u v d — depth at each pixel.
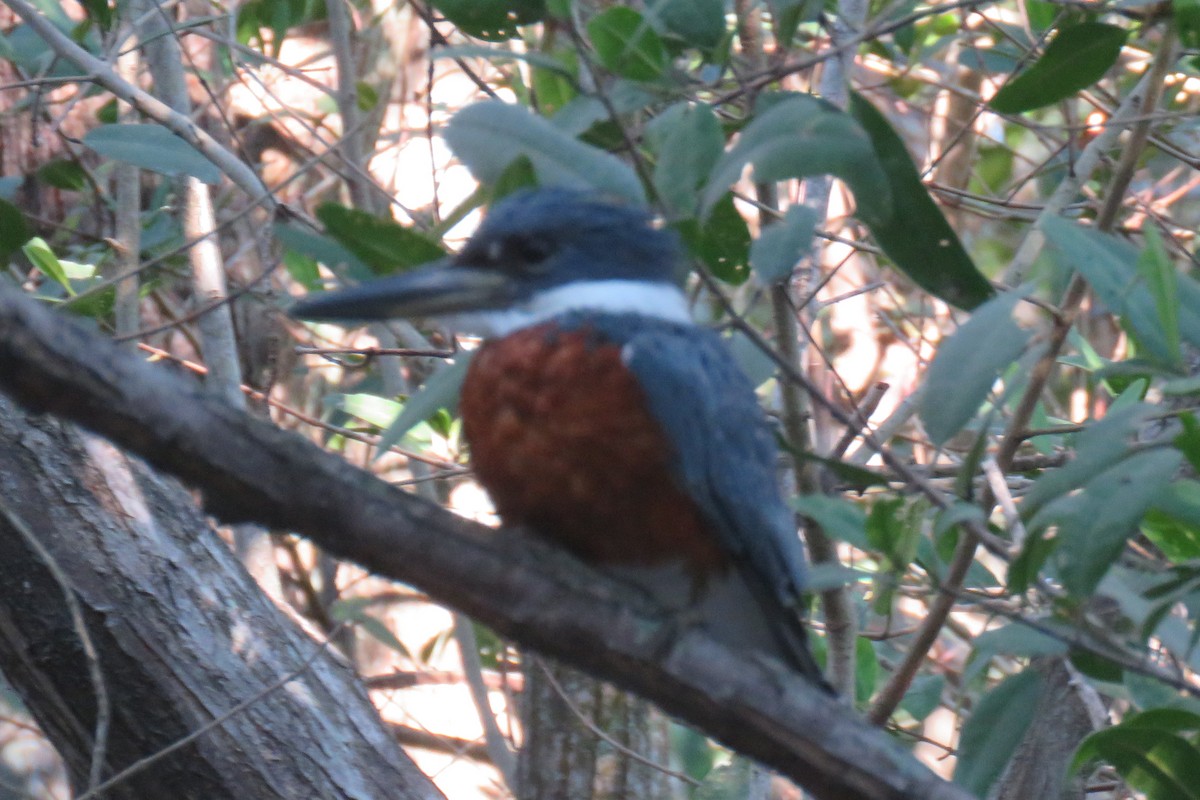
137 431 5.08
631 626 5.72
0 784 10.70
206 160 8.93
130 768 7.77
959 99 14.33
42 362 4.85
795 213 6.01
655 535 6.12
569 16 6.58
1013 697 7.72
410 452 10.26
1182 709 6.62
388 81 12.62
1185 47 7.56
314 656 8.30
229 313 9.65
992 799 8.91
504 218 6.60
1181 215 14.00
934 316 12.35
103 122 11.70
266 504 5.38
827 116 5.82
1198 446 5.51
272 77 12.78
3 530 8.11
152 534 8.52
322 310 6.46
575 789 9.34
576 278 6.46
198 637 8.48
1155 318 5.93
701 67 8.48
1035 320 12.36
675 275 6.80
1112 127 8.66
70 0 12.34
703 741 10.18
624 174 5.95
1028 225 11.37
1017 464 9.58
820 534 7.98
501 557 5.65
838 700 6.50
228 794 8.38
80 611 8.07
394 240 6.34
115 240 9.59
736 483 6.31
